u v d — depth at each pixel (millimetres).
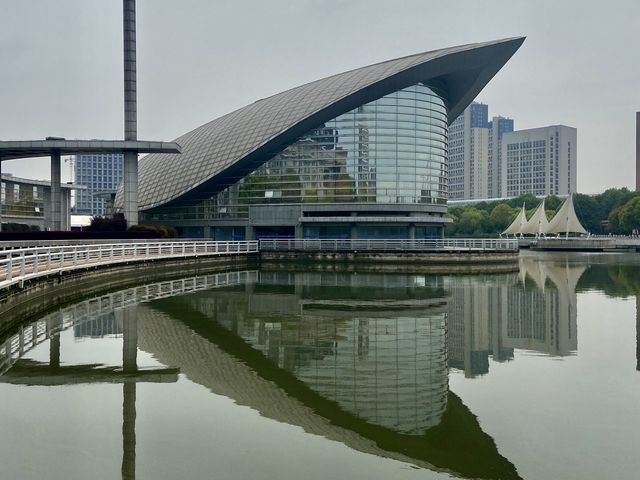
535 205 153875
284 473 9727
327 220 67062
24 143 57406
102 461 10102
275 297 31312
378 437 11375
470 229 142125
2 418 12156
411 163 68250
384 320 24234
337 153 68562
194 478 9484
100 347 18672
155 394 13914
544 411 12836
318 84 75562
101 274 34688
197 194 77188
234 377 15422
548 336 21203
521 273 49469
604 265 60688
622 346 19516
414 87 68750
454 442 11039
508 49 65438
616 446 10852
